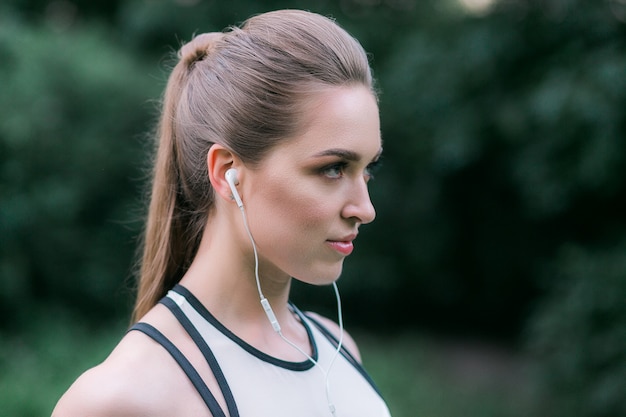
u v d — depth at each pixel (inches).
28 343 213.8
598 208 221.9
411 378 232.8
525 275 302.0
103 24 296.4
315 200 42.9
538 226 283.6
